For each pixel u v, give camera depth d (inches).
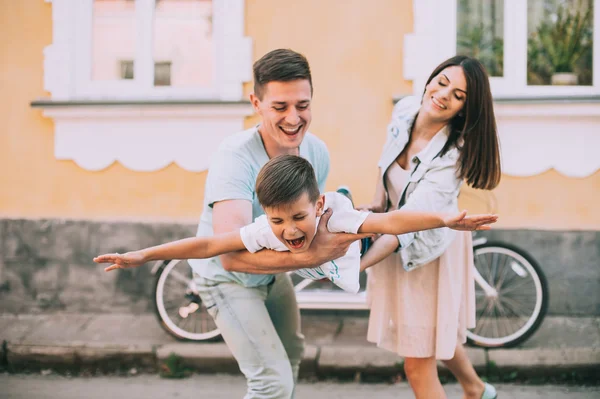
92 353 195.0
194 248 101.4
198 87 234.5
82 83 235.6
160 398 176.9
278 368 110.3
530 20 227.0
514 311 207.8
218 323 114.7
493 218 90.6
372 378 187.8
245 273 109.0
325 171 125.0
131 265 100.3
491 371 187.3
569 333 204.8
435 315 123.6
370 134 225.6
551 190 221.9
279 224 95.3
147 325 217.0
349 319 218.8
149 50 234.4
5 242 232.1
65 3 231.6
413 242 117.1
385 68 224.2
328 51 225.6
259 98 104.4
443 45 224.7
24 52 233.1
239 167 108.2
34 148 233.9
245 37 227.6
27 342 199.9
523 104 219.1
